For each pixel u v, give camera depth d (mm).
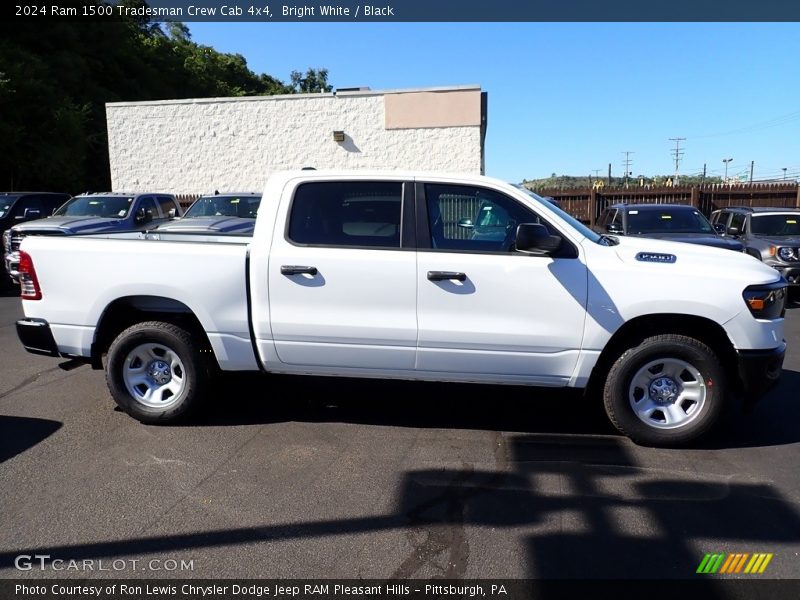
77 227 10797
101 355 4934
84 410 5105
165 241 4723
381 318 4359
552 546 3145
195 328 4766
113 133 22141
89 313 4691
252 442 4461
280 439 4520
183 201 21078
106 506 3537
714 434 4621
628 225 10578
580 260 4234
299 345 4500
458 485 3805
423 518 3414
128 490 3727
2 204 13031
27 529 3301
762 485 3803
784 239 10594
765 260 10336
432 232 4383
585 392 4430
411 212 4398
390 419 4926
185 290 4527
